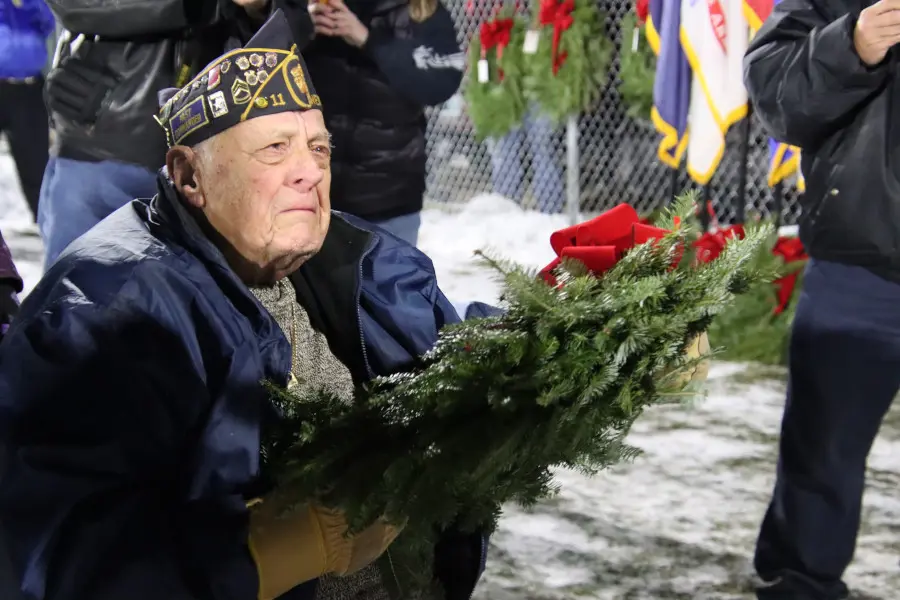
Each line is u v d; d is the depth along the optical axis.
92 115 2.76
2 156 11.08
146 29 2.68
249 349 1.34
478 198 9.15
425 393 1.27
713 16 5.28
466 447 1.21
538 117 7.89
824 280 2.57
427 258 1.72
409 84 3.15
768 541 2.84
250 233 1.37
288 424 1.37
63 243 2.85
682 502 3.72
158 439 1.27
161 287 1.29
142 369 1.26
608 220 1.68
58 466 1.21
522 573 3.20
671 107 5.69
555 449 1.24
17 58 6.02
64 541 1.20
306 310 1.59
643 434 4.39
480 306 1.88
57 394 1.23
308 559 1.28
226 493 1.28
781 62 2.45
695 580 3.16
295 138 1.37
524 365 1.28
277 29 1.38
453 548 1.60
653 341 1.27
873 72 2.32
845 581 3.15
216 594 1.23
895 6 2.20
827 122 2.44
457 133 9.64
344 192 3.21
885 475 3.97
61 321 1.25
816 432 2.64
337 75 3.13
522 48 7.80
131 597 1.19
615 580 3.16
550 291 1.36
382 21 3.10
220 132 1.35
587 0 7.49
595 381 1.22
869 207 2.43
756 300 5.41
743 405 4.70
